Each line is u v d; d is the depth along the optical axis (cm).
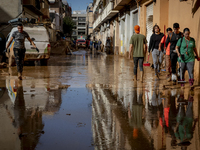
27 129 358
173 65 791
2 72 1150
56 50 3000
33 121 397
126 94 625
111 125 376
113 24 3266
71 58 2308
